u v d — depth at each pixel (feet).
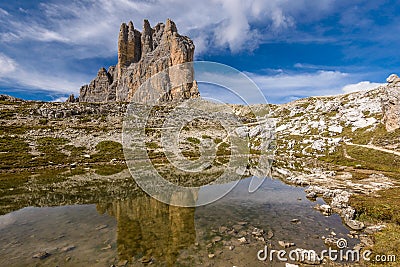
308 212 69.72
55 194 91.15
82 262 41.60
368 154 181.78
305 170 150.92
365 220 62.69
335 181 114.42
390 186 101.91
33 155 179.01
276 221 61.87
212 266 39.93
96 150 203.51
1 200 83.92
